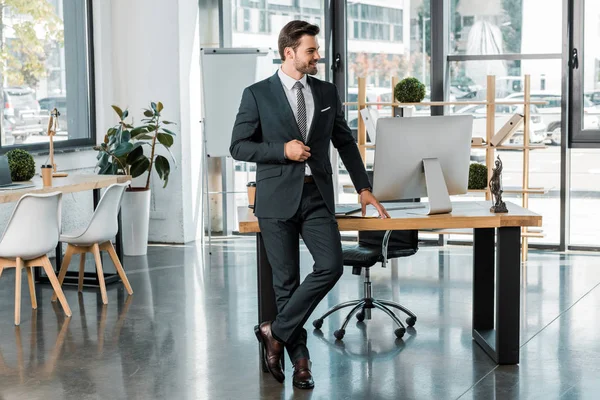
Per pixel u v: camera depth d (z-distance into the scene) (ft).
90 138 30.14
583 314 20.16
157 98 30.58
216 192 29.78
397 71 30.40
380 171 15.84
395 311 20.72
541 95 28.55
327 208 14.67
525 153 26.48
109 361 17.06
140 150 28.60
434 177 16.03
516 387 15.12
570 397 14.58
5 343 18.47
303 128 14.57
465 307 20.92
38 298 22.62
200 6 31.86
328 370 16.22
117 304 21.81
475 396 14.69
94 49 30.12
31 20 27.55
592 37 27.68
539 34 28.45
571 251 28.30
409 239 18.89
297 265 14.94
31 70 27.61
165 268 26.32
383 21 30.40
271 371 15.30
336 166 30.94
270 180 14.62
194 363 16.80
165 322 19.95
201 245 30.42
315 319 19.97
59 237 22.12
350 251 18.56
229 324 19.66
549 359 16.74
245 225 15.34
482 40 29.22
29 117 27.53
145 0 30.30
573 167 28.37
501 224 15.88
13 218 19.72
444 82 29.55
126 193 28.35
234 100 28.73
